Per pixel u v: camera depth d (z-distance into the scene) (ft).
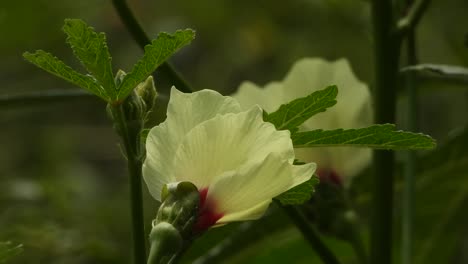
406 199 3.29
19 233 4.37
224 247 3.43
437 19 6.08
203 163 2.40
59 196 5.04
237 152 2.38
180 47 2.37
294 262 3.65
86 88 2.41
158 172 2.41
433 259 3.80
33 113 7.00
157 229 2.39
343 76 3.14
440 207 3.70
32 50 5.99
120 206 5.73
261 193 2.38
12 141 6.91
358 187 3.39
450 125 6.53
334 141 2.47
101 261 4.72
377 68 3.18
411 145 2.47
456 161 3.59
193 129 2.38
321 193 3.15
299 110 2.46
